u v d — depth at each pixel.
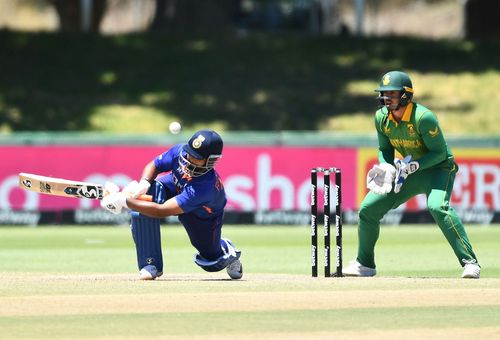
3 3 184.50
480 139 74.00
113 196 31.66
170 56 113.38
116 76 108.50
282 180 72.94
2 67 108.69
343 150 73.00
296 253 50.72
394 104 34.16
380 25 191.25
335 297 28.88
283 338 22.84
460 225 34.59
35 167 71.75
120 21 183.00
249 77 109.50
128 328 23.92
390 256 48.84
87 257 48.47
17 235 64.19
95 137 72.19
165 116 100.19
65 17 126.81
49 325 24.28
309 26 137.62
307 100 104.75
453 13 189.88
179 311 26.34
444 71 113.00
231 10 132.75
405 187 35.47
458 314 26.25
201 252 33.81
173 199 31.83
